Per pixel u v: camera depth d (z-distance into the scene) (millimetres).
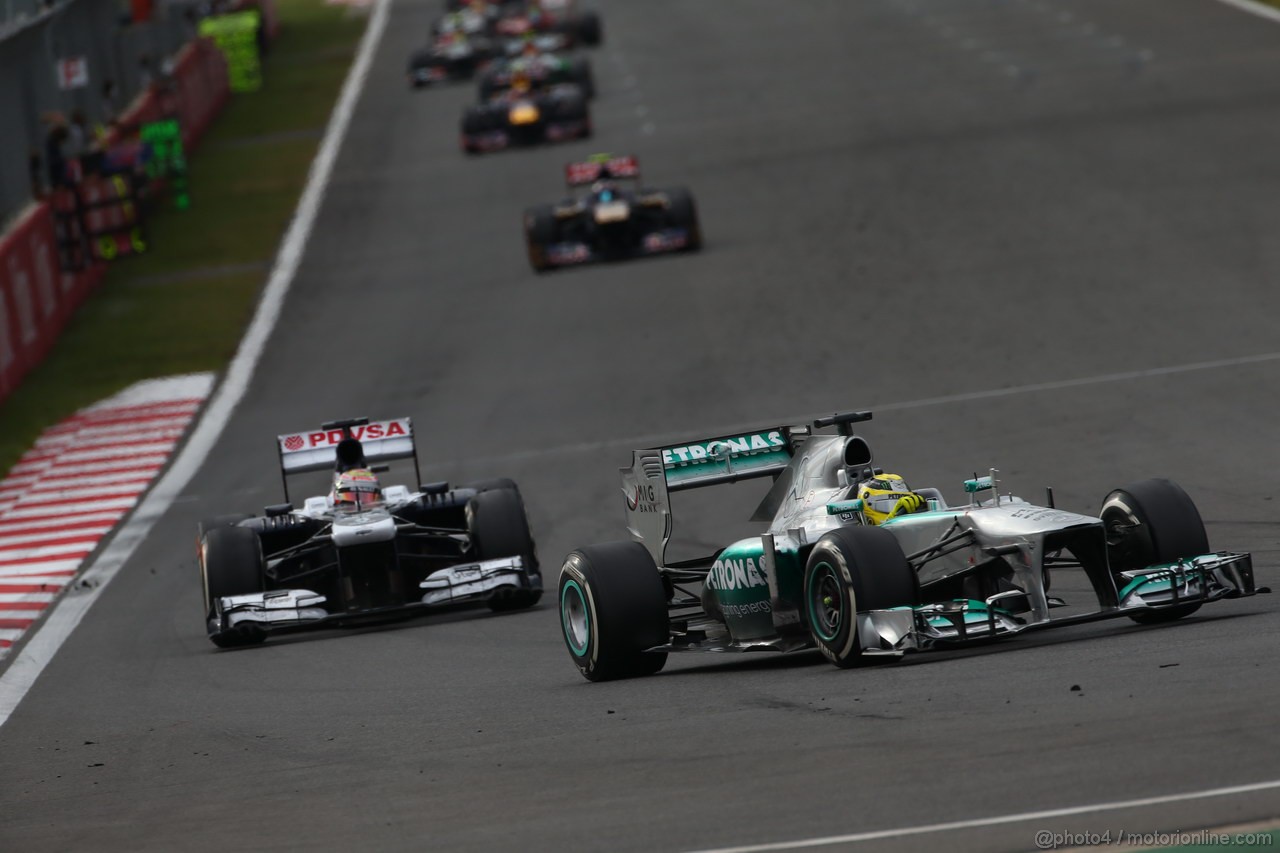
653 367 83625
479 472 68375
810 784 22906
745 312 92875
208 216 145125
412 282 114125
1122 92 148500
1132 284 87000
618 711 30656
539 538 57281
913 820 20516
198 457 78000
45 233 107375
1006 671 28312
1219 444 56688
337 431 51906
